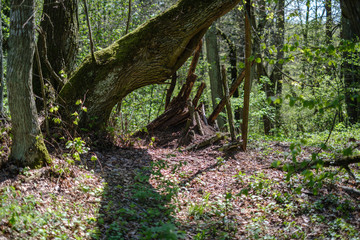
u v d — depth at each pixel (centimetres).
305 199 634
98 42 1335
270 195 666
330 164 728
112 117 969
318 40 1706
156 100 1539
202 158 908
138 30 906
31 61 571
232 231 547
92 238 470
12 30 550
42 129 807
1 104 746
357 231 512
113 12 1340
